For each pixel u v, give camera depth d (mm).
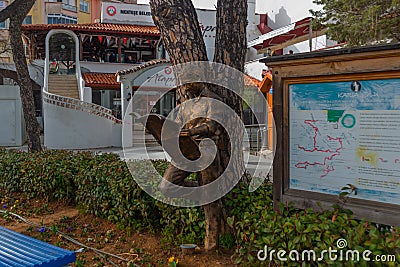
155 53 26734
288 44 19922
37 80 23797
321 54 3480
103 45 26984
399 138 3158
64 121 19016
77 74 23062
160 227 5141
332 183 3562
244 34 4859
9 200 7238
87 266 4348
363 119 3346
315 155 3672
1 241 3361
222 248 4426
